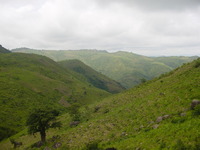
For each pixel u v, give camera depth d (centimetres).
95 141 2605
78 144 2886
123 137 2342
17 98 14675
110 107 5128
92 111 5759
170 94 3170
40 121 3816
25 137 6000
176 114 2231
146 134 1980
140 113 3091
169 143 1477
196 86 2955
